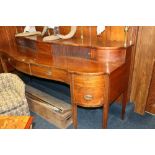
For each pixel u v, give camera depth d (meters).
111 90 1.76
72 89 1.80
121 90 2.01
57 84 3.12
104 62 1.90
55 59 2.09
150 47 1.97
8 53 2.37
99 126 2.18
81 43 2.04
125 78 2.03
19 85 2.08
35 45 2.39
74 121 2.04
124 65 1.89
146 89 2.17
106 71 1.64
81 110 2.50
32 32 2.56
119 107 2.47
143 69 2.11
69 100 2.68
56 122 2.20
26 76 3.23
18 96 2.07
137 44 2.07
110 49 1.84
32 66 2.06
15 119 1.49
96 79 1.65
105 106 1.78
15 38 2.74
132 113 2.35
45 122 2.29
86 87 1.70
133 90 2.35
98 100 1.75
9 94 2.11
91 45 1.93
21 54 2.31
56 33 2.39
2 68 2.96
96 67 1.76
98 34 2.15
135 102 2.36
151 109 2.31
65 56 2.17
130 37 2.02
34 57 2.19
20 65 2.21
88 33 2.25
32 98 2.44
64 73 1.84
